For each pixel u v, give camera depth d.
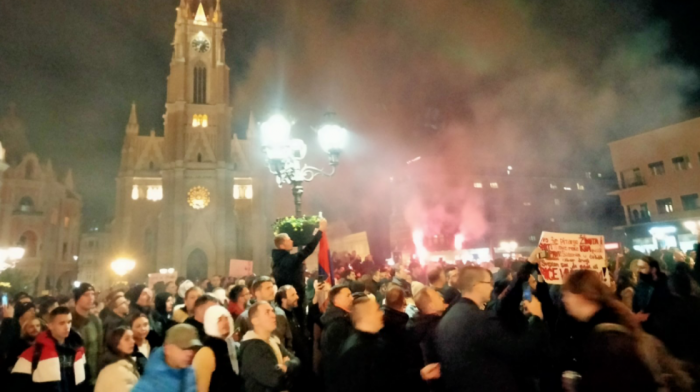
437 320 5.56
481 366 4.12
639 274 7.53
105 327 7.98
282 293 7.23
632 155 37.19
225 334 5.23
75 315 7.71
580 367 3.78
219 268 62.50
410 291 10.16
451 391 4.23
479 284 4.65
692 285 6.27
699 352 5.58
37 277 55.47
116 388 5.16
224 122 68.25
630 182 37.12
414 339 5.62
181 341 4.44
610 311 3.91
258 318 5.28
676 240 32.16
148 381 4.38
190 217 63.88
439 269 8.35
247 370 5.04
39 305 10.69
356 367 4.91
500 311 4.54
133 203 66.81
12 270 34.47
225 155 67.25
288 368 5.50
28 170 56.69
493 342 4.16
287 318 6.89
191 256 63.59
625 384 3.31
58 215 61.53
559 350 5.55
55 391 5.97
